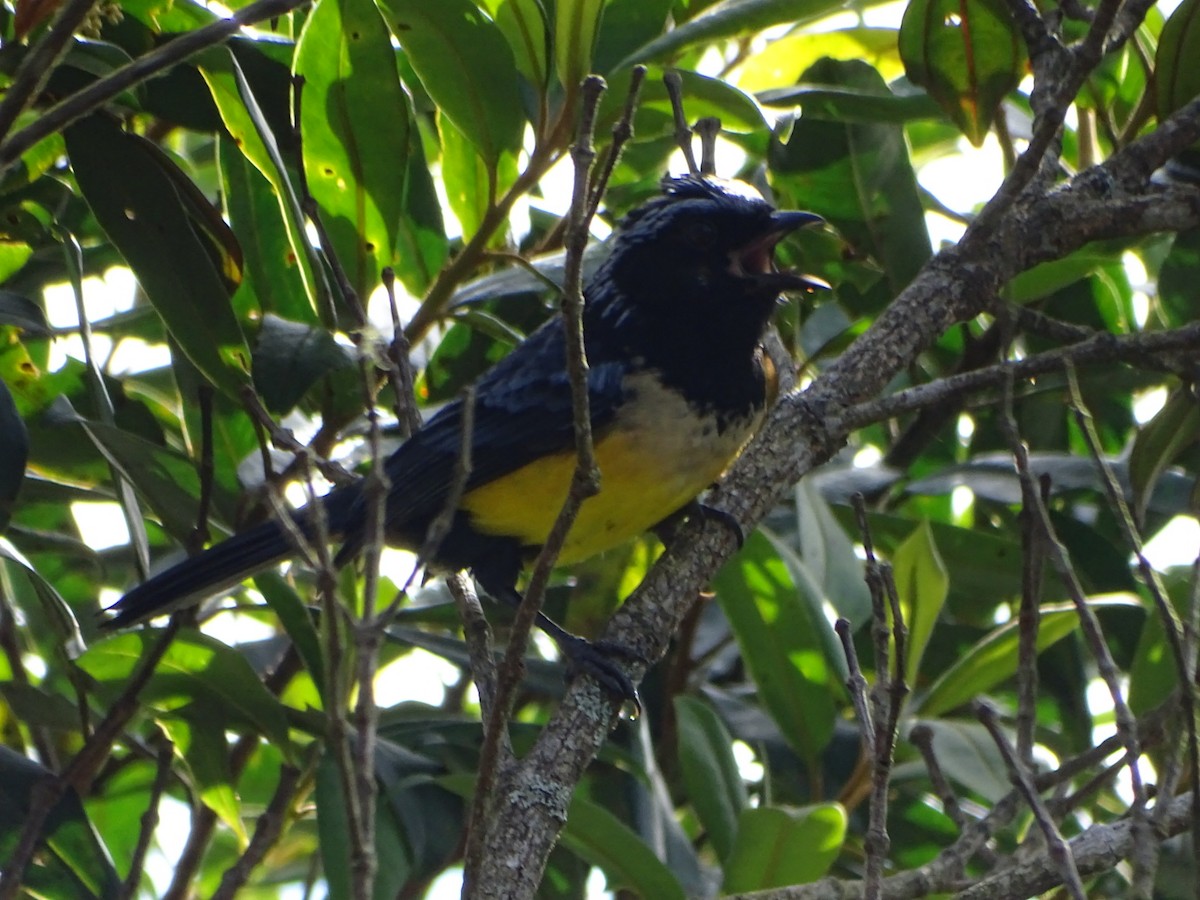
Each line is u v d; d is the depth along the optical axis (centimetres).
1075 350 704
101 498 881
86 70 764
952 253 785
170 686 751
